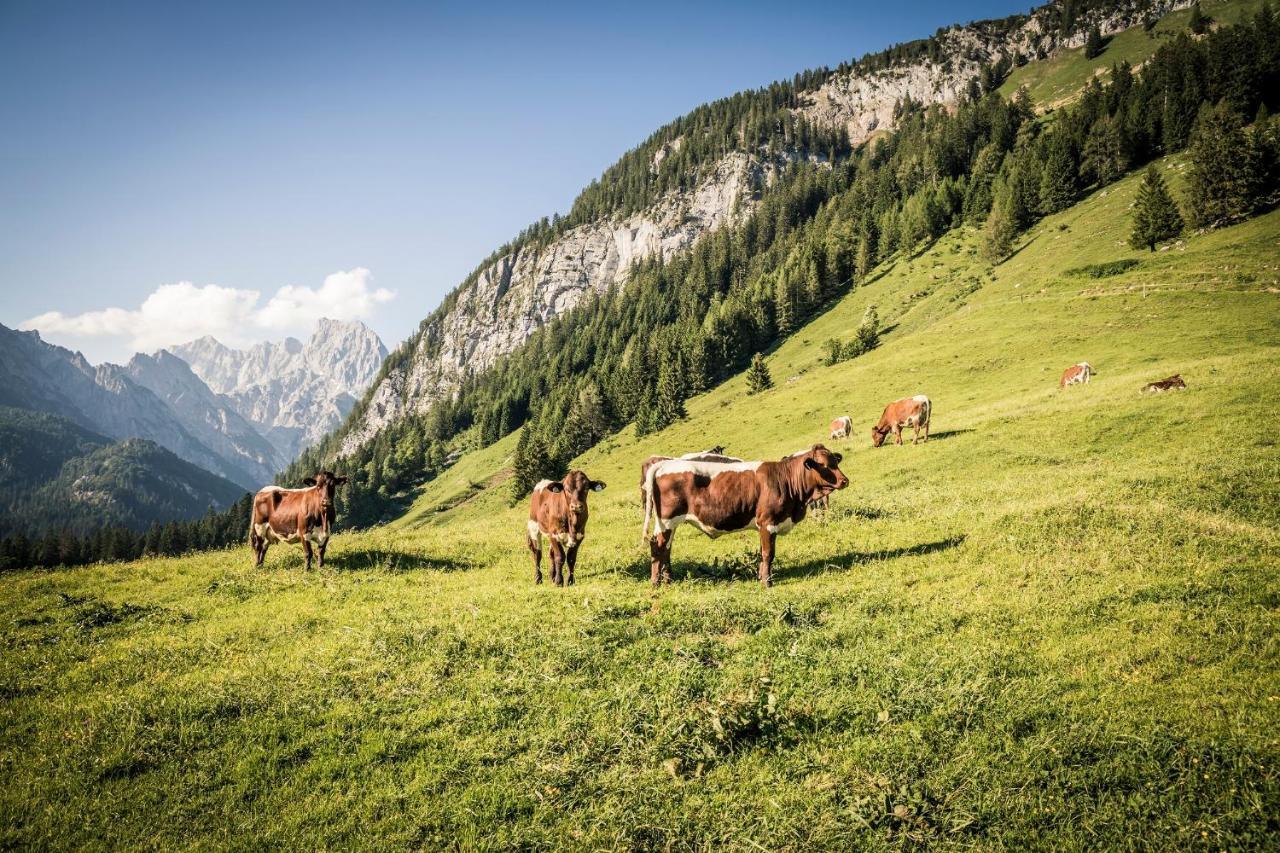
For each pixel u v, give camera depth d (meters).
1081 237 96.00
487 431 194.62
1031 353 56.06
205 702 8.55
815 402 69.19
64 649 11.05
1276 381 27.31
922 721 7.28
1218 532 12.15
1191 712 6.77
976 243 128.62
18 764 7.49
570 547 14.00
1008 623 9.52
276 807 6.73
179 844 6.25
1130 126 117.94
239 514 168.75
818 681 8.27
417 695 8.67
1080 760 6.40
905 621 9.95
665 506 13.41
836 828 5.96
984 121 192.12
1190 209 79.19
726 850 5.91
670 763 6.91
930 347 71.12
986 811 5.96
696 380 128.50
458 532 22.77
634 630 10.25
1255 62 119.62
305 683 9.11
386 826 6.39
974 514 15.89
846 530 16.75
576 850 5.98
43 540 155.12
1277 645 7.80
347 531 23.11
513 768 7.10
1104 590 10.06
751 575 13.83
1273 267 56.88
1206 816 5.53
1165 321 52.19
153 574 17.39
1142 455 23.11
